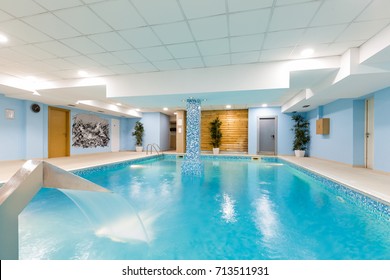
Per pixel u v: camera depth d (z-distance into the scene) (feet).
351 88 16.62
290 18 10.21
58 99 23.99
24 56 14.75
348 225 9.53
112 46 13.37
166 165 27.07
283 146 33.42
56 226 9.33
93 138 34.63
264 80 16.12
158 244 7.98
